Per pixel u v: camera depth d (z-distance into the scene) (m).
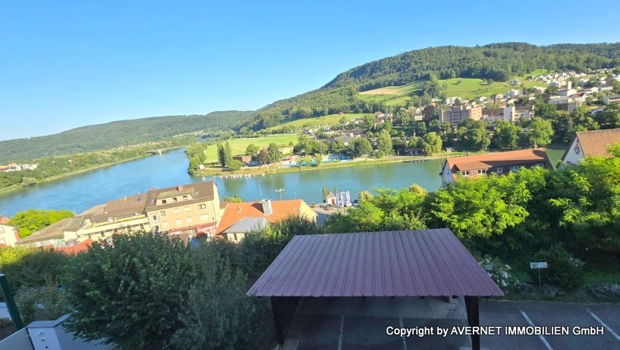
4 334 11.82
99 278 8.57
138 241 9.34
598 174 12.73
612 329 9.11
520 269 13.09
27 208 80.06
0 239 52.22
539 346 8.63
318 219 38.91
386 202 16.28
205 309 7.64
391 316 10.48
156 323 8.49
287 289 8.16
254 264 14.17
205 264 9.05
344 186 70.06
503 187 14.63
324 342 9.45
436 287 7.39
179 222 49.94
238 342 8.02
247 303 8.18
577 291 11.06
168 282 8.67
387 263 9.09
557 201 13.09
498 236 14.23
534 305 10.59
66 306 10.97
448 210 14.45
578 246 13.55
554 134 78.88
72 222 53.19
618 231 12.25
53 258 20.36
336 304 11.52
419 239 10.90
